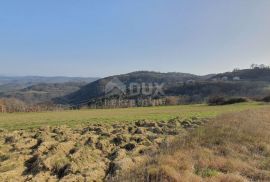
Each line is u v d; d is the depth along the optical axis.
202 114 52.44
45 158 17.64
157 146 21.12
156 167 13.84
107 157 19.61
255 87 181.50
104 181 14.42
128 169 14.93
